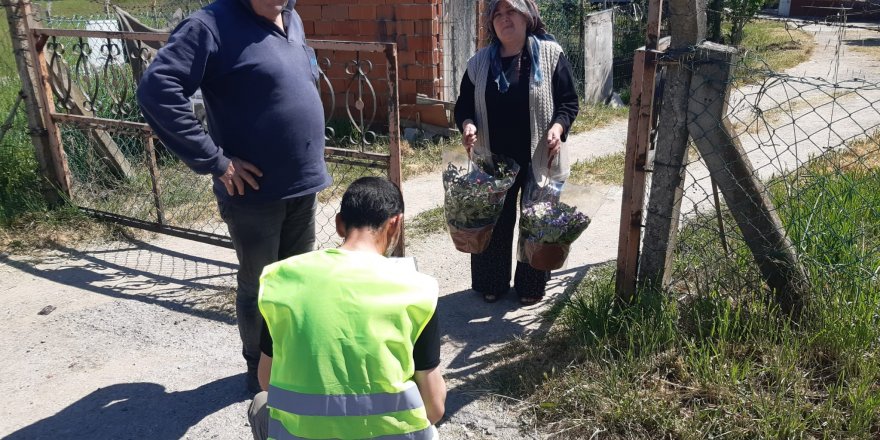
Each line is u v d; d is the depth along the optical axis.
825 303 3.42
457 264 5.07
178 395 3.57
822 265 3.52
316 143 3.34
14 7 5.38
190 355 3.95
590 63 10.59
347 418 1.85
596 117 9.85
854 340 3.23
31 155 6.27
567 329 3.82
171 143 2.94
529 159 4.04
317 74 3.48
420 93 8.70
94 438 3.26
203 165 2.99
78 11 16.39
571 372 3.43
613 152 8.19
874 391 3.07
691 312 3.59
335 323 1.87
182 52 2.87
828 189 4.22
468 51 9.72
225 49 2.97
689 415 3.04
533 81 3.88
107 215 5.77
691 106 3.33
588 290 4.42
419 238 5.57
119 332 4.21
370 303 1.89
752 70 3.32
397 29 8.57
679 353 3.40
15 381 3.72
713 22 12.04
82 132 6.30
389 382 1.86
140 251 5.45
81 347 4.05
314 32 8.95
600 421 3.08
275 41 3.11
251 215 3.24
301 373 1.87
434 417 2.04
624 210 3.63
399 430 1.88
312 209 3.53
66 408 3.48
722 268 3.73
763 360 3.26
